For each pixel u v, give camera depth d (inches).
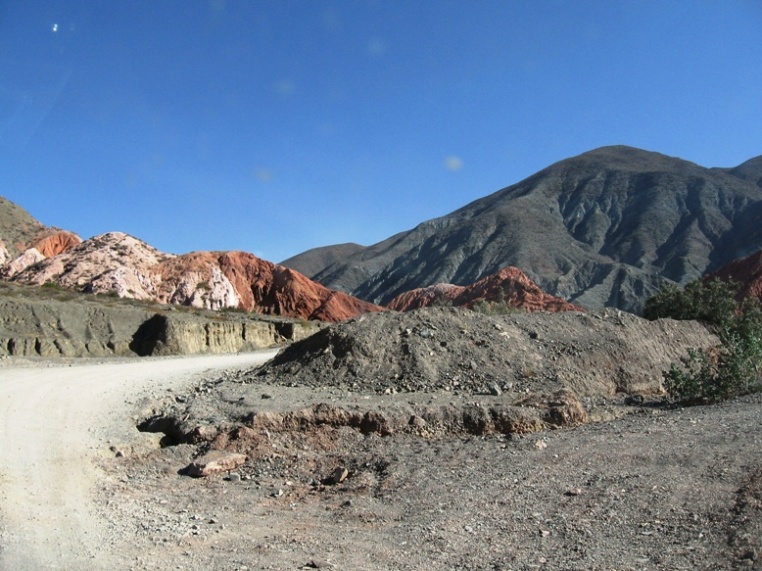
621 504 246.4
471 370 532.1
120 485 306.5
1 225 2851.9
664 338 727.1
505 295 2728.8
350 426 403.5
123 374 665.0
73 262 2311.8
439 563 206.7
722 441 316.2
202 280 2432.3
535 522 238.5
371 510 267.9
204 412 424.5
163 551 221.9
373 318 594.9
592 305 3358.8
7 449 343.0
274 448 367.6
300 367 546.3
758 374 512.1
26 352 886.4
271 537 238.1
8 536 226.2
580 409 432.8
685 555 196.2
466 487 287.3
